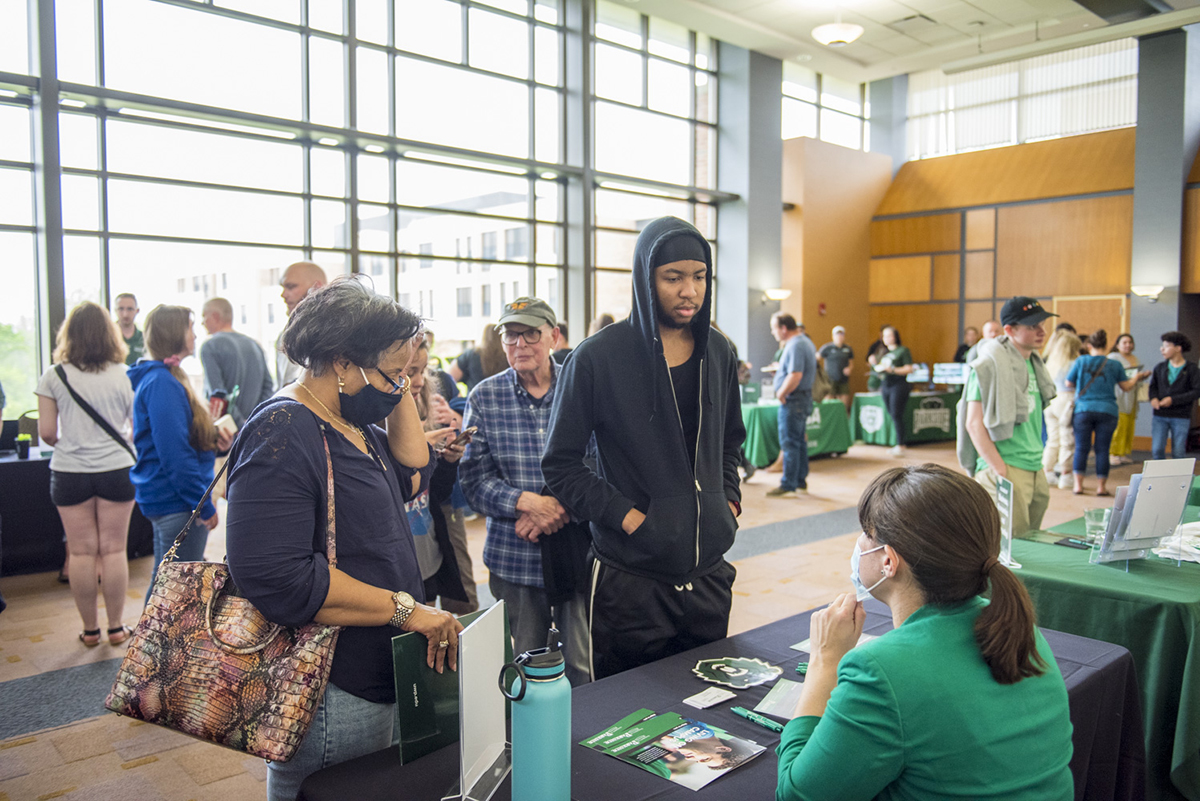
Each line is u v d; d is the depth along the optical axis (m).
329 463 1.19
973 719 0.97
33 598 4.07
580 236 9.51
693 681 1.50
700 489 1.77
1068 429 7.00
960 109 12.49
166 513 2.92
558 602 2.04
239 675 1.12
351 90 7.66
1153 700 1.97
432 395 2.32
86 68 6.24
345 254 7.85
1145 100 10.09
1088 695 1.50
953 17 9.95
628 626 1.76
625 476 1.79
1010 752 0.99
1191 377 6.91
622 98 10.12
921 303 12.51
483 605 3.87
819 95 12.62
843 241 12.50
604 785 1.13
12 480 4.51
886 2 9.45
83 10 6.19
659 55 10.49
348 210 7.83
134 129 6.55
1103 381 6.50
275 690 1.12
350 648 1.21
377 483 1.26
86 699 2.82
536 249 9.44
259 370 4.32
